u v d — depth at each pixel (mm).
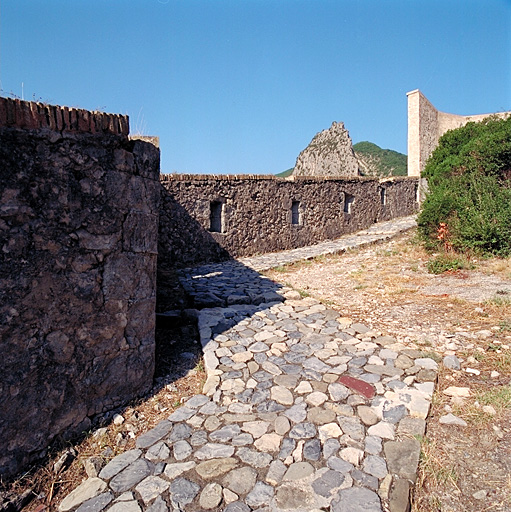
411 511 2441
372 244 12367
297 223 14148
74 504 2604
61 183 3055
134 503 2568
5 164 2725
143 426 3404
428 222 9758
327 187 15195
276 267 10023
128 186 3551
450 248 8945
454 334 4766
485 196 8883
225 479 2711
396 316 5578
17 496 2664
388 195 19047
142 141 3691
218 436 3164
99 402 3420
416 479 2645
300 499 2498
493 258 8141
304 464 2795
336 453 2885
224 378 4047
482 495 2523
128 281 3602
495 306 5496
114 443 3201
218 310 5957
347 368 4082
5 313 2740
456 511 2438
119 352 3559
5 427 2750
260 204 12734
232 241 11961
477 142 11266
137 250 3672
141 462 2936
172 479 2748
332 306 6168
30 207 2871
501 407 3279
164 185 10398
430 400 3438
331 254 11281
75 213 3154
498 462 2758
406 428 3104
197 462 2896
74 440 3201
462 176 10414
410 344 4605
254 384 3906
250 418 3371
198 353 4742
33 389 2914
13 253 2779
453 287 6742
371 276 8188
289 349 4613
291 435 3109
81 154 3180
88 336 3289
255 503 2496
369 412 3332
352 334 4934
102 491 2689
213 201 11492
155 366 4344
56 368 3066
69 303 3139
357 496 2488
